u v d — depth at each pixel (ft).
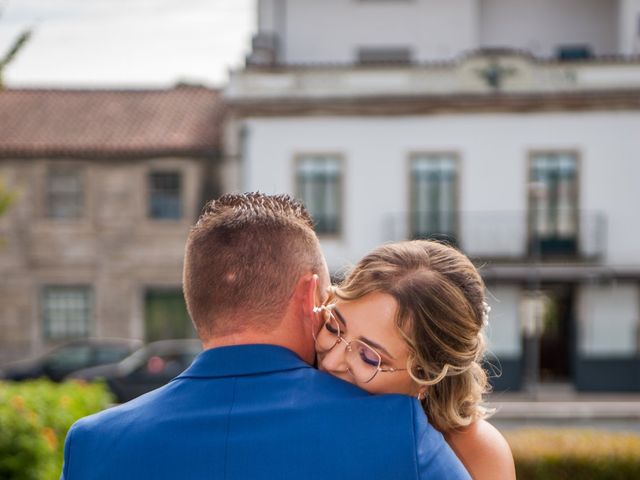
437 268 6.03
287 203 5.76
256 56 77.46
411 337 5.83
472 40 82.38
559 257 70.03
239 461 4.88
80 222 75.15
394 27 83.25
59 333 75.77
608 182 70.64
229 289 5.33
